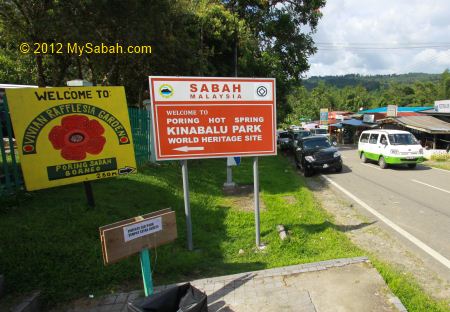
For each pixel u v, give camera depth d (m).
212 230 6.36
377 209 8.17
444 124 23.98
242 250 5.46
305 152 14.79
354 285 3.94
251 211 7.50
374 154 16.58
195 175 10.41
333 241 5.79
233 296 3.82
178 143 5.40
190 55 15.27
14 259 3.89
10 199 5.10
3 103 5.27
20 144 4.82
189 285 3.16
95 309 3.59
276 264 4.82
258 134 5.66
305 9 22.58
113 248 3.19
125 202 6.21
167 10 13.30
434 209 8.04
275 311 3.51
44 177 5.00
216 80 5.43
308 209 7.79
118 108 5.52
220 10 17.92
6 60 16.59
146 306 2.88
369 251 5.50
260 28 22.94
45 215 4.86
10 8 11.66
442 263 5.01
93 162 5.37
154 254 4.81
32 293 3.60
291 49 23.33
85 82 7.57
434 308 3.68
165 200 7.06
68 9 10.52
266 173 13.00
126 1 11.12
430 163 17.69
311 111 85.44
